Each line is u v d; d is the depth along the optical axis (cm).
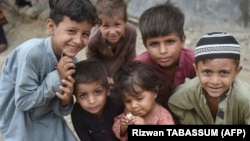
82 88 220
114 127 240
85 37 204
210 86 207
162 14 231
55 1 202
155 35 225
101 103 226
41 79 214
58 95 206
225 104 217
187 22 518
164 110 234
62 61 204
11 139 223
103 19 271
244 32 505
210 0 512
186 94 227
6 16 625
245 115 219
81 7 197
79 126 243
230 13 511
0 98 222
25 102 209
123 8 274
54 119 229
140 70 225
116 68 292
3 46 559
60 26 201
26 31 589
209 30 513
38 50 208
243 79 423
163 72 241
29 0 621
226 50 201
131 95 223
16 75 215
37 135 225
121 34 277
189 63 241
